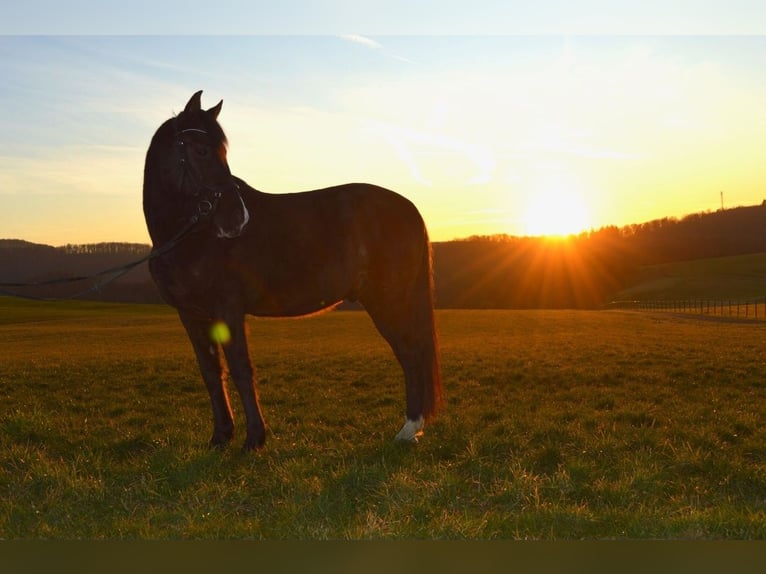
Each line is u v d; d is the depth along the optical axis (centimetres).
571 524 517
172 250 695
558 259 11006
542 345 2325
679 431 795
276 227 734
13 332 4050
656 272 12475
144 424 952
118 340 3275
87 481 618
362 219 782
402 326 799
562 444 754
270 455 707
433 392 795
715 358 1697
